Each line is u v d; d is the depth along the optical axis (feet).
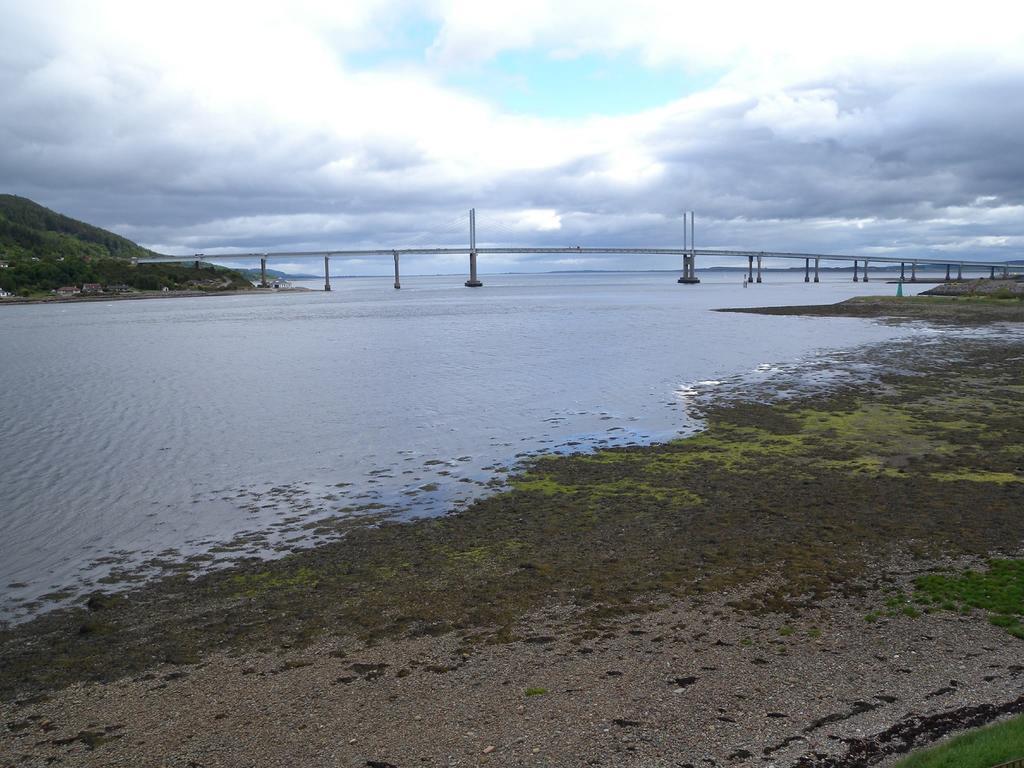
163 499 56.24
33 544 47.14
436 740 24.30
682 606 34.45
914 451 62.23
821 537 42.80
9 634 34.81
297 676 29.48
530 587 37.60
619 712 25.40
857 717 24.12
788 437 68.80
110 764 23.97
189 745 24.86
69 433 79.66
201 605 37.37
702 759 22.29
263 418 86.74
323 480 60.75
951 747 21.06
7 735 26.02
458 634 32.68
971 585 35.09
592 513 49.47
